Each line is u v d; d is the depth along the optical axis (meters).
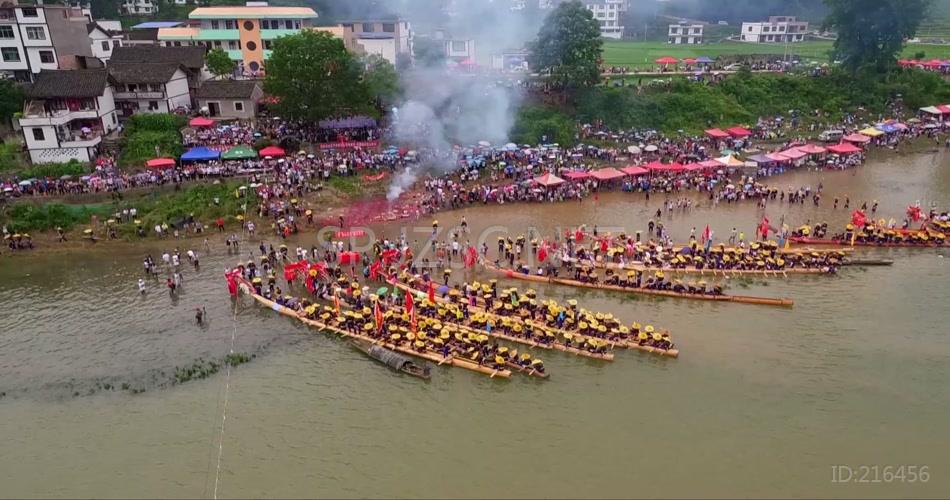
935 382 43.22
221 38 113.62
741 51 152.12
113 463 37.00
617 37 174.50
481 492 34.75
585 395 42.38
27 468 36.69
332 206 73.62
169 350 47.16
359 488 35.12
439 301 52.62
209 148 82.44
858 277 58.16
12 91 83.31
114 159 80.50
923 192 80.69
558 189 78.88
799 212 74.06
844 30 119.38
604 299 54.41
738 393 42.28
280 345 47.88
